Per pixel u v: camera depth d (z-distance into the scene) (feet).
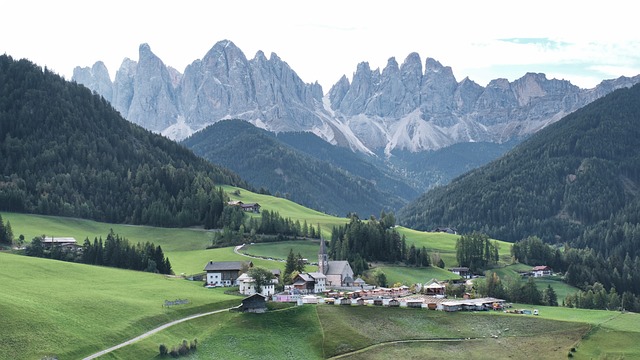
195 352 604.49
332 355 627.87
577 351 644.27
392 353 631.56
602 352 644.69
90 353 553.23
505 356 634.02
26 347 533.14
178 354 588.91
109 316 635.25
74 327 586.45
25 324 563.07
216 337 642.63
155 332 622.95
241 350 622.95
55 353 534.78
